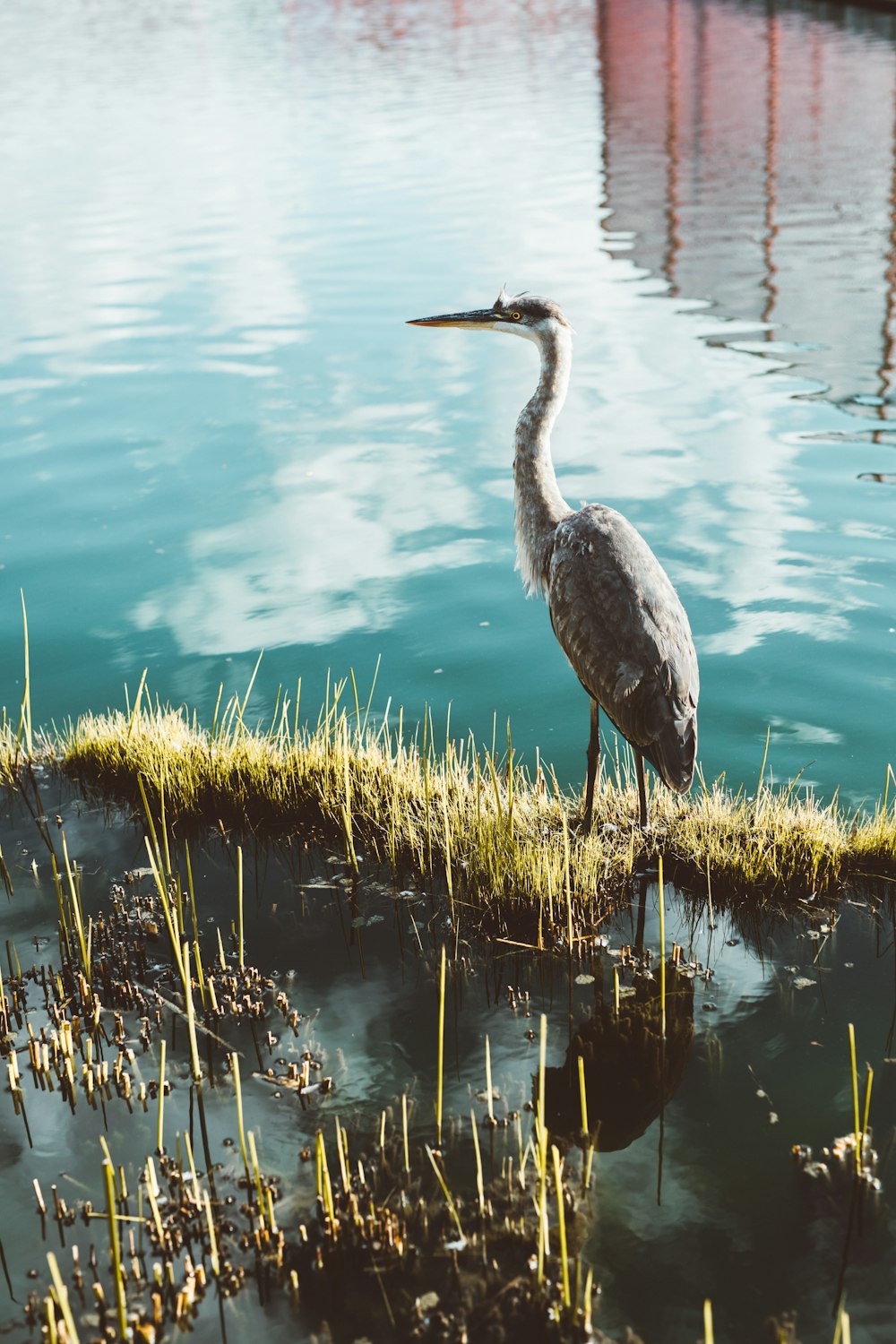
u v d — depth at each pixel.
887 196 25.02
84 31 73.25
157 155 32.56
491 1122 4.81
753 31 53.59
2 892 6.55
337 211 25.03
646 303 18.11
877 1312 4.03
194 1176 4.45
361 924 6.24
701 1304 4.08
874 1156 4.63
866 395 13.95
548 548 7.06
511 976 5.82
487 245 21.78
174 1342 3.99
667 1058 5.21
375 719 8.36
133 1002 5.62
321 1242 4.32
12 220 25.14
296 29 69.88
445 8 78.31
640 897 6.47
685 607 9.45
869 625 9.14
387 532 11.06
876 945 5.98
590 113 37.81
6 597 10.04
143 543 10.94
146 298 19.00
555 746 8.09
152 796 7.44
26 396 14.66
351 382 14.98
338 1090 5.04
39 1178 4.61
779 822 6.75
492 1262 4.24
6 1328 4.00
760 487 11.62
